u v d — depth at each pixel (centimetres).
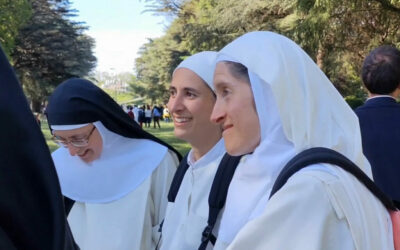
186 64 202
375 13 1296
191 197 194
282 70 116
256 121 123
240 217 129
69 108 232
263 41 122
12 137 91
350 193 101
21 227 93
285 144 120
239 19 2031
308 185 100
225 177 171
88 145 241
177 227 199
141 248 239
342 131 119
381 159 215
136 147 254
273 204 102
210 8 2605
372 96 234
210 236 170
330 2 1127
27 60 4388
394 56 228
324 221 97
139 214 241
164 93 5778
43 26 4309
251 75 121
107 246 236
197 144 200
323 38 1270
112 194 243
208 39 2392
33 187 95
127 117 257
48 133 1684
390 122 219
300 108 115
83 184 247
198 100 195
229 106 126
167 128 2714
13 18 2403
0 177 90
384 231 106
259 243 100
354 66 1703
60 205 97
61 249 94
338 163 105
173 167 256
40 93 4700
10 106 92
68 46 4462
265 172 122
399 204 210
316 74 120
